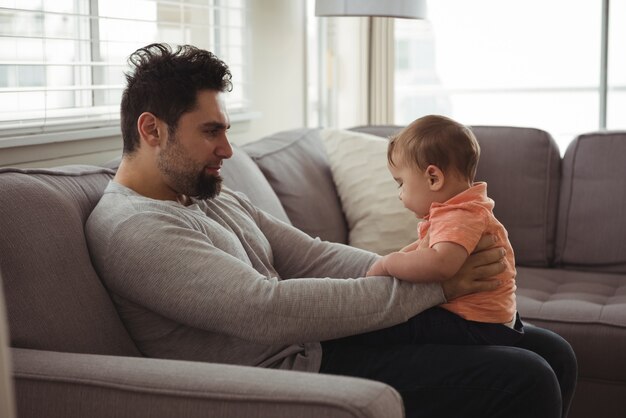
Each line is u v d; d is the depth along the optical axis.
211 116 1.62
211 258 1.47
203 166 1.63
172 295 1.45
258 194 2.23
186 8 2.94
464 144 1.63
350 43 4.10
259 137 3.45
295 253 1.90
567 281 2.78
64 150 2.21
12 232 1.40
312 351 1.61
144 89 1.61
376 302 1.50
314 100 4.13
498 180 3.00
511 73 5.41
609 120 5.21
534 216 2.97
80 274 1.47
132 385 1.18
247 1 3.27
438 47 5.39
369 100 4.14
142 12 2.67
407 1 3.08
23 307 1.37
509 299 1.63
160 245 1.47
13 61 2.03
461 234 1.52
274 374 1.20
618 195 2.88
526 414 1.49
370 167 2.72
